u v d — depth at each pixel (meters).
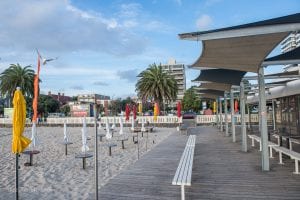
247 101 26.47
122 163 12.89
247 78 13.16
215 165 10.76
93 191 8.09
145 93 47.84
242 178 8.70
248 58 7.25
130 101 89.56
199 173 9.51
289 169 9.70
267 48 6.28
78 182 9.46
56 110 94.12
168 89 46.94
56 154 15.99
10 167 12.45
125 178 9.06
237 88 17.75
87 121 44.34
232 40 5.66
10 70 54.91
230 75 11.16
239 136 21.92
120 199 7.05
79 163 13.03
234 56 7.05
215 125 36.28
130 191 7.68
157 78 47.00
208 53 6.76
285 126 20.39
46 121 47.72
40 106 80.38
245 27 5.29
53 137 26.94
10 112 52.53
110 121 41.38
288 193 7.14
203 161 11.64
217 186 7.93
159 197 7.13
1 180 10.02
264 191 7.35
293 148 13.93
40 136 28.14
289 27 5.12
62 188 8.72
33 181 9.80
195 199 6.89
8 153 16.84
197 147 15.98
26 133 32.34
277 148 11.02
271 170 9.62
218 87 16.25
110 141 22.05
